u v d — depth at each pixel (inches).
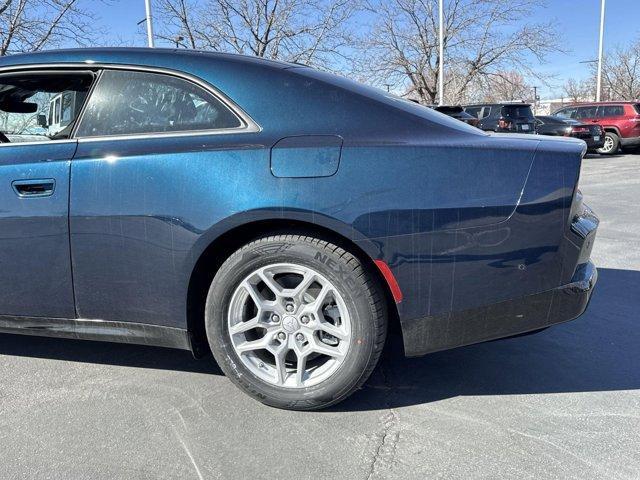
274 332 96.6
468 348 126.0
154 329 100.0
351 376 92.9
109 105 102.0
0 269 103.0
